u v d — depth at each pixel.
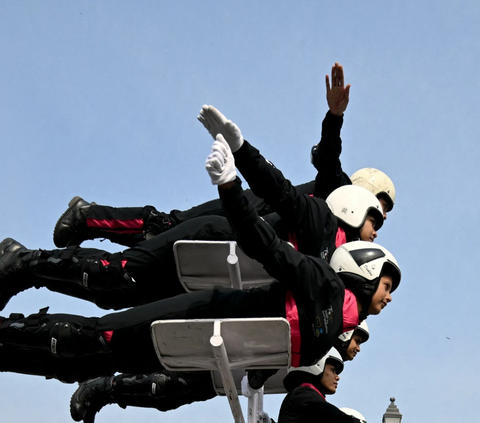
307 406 5.48
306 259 4.73
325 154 5.91
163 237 5.86
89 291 6.11
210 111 4.61
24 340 5.20
